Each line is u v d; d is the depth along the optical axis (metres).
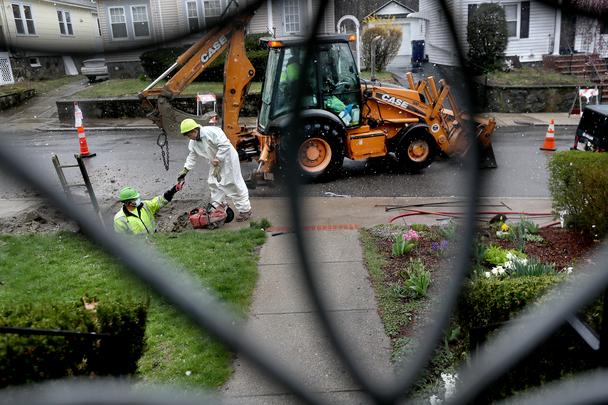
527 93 15.87
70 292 4.68
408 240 5.60
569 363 1.82
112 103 17.23
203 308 0.58
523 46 16.34
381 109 9.25
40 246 5.76
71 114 16.95
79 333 2.24
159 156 11.82
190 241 5.95
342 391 2.70
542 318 0.81
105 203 7.79
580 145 11.09
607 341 1.43
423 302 4.32
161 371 3.48
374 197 7.90
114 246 0.54
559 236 5.81
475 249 0.61
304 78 0.50
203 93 15.12
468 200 0.58
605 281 0.78
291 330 3.89
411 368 0.65
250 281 4.84
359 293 4.59
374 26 17.30
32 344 2.50
